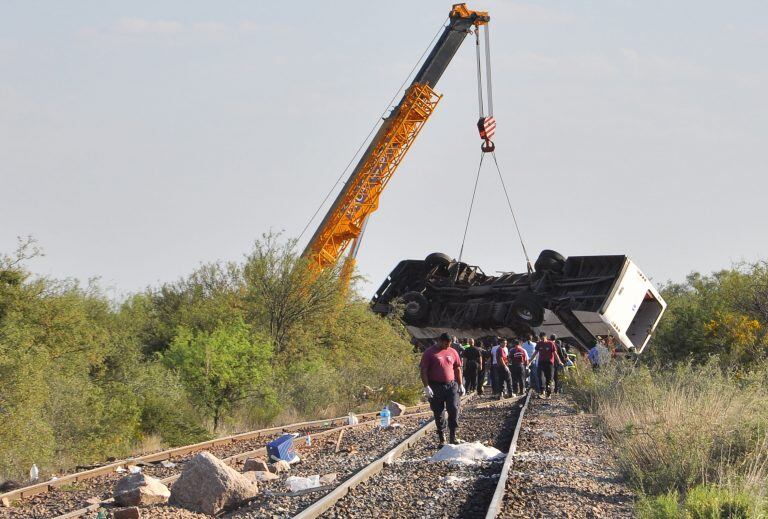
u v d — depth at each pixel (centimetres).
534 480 2555
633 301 7456
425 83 9081
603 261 7475
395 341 8044
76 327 5216
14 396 3812
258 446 4125
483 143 8944
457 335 8775
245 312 7375
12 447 3659
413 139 9200
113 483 3172
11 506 2778
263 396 5794
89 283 6744
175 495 2542
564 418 4575
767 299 7300
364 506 2283
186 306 7650
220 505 2511
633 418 3291
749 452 2561
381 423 4759
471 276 9000
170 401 5109
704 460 2491
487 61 9244
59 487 3158
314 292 7462
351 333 7638
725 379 4050
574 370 5625
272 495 2617
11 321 4709
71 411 4241
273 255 7588
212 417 5512
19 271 5175
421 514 2175
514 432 3650
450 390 3406
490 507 2069
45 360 4159
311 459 3528
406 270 8962
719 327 7050
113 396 4816
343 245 9150
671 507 2016
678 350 7300
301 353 7175
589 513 2130
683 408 2947
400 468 2936
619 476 2688
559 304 7556
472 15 9144
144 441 4662
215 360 5597
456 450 3127
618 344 7419
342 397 6650
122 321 7138
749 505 1958
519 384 6681
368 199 9106
